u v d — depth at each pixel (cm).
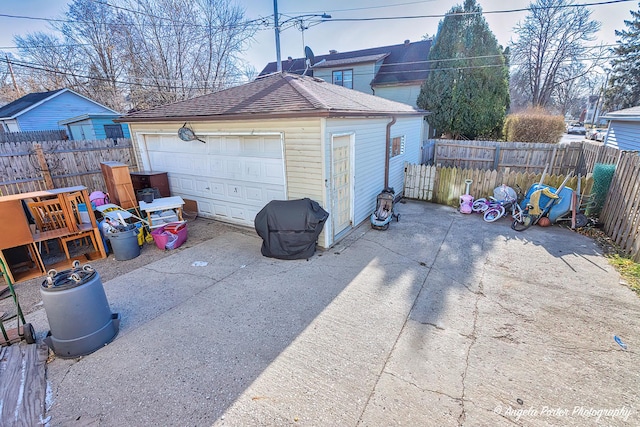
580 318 354
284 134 543
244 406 250
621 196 554
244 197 657
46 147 718
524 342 318
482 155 1095
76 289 294
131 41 1827
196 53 1922
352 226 668
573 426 228
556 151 967
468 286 431
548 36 2400
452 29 1318
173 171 761
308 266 500
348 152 608
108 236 522
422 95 1452
